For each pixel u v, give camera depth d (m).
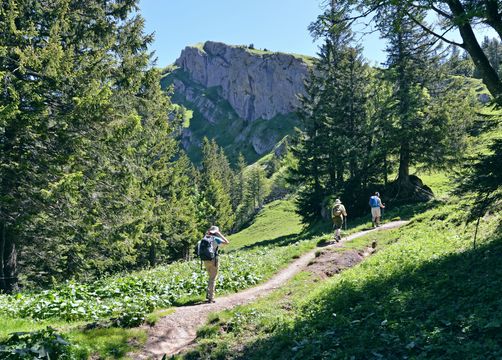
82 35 19.95
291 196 82.44
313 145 39.28
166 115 27.25
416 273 10.32
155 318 10.53
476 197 10.14
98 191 20.61
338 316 8.87
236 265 17.81
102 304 12.17
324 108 37.78
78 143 17.53
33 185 17.33
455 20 9.64
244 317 10.37
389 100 31.94
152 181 34.47
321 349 7.34
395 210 30.83
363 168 36.75
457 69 32.44
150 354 9.12
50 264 22.42
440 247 12.85
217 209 76.31
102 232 20.53
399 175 34.12
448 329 6.66
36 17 18.28
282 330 8.89
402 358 6.17
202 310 11.48
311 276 14.64
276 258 19.41
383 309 8.44
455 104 30.27
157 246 39.09
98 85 17.91
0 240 18.06
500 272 8.39
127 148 20.44
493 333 6.05
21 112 15.89
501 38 9.66
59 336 8.25
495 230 11.94
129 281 14.61
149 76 22.92
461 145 29.05
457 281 8.79
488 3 9.53
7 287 18.12
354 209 36.44
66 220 19.11
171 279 15.20
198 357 8.56
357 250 18.00
